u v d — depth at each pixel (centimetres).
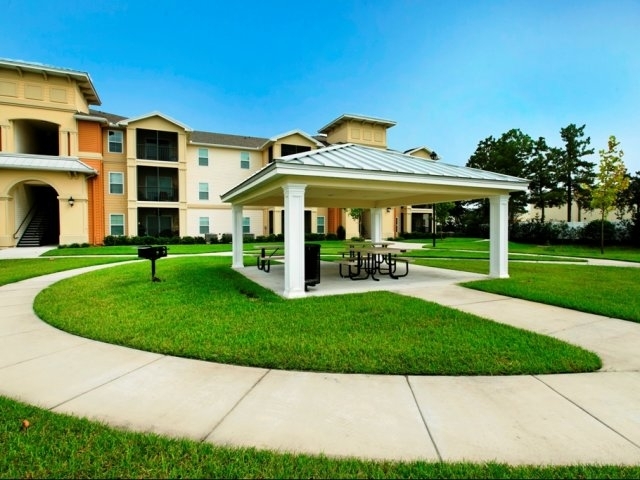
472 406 271
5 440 227
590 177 3516
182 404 278
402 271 1083
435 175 767
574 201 3775
